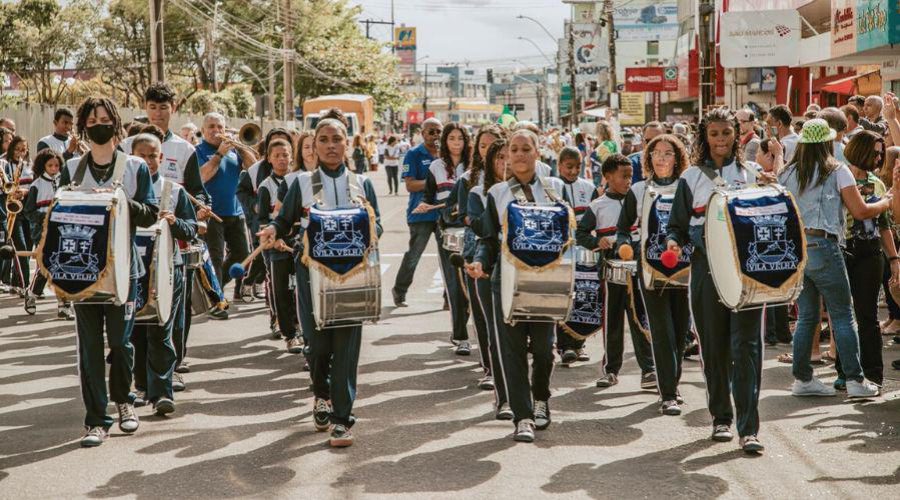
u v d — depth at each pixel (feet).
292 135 32.60
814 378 24.85
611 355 26.05
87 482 18.65
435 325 35.06
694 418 22.75
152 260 21.91
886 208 23.71
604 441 20.99
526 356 21.15
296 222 21.50
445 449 20.54
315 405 21.90
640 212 23.08
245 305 39.88
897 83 63.87
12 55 136.67
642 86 126.31
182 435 21.76
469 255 22.68
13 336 33.47
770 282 18.89
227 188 35.35
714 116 20.43
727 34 75.61
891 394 24.56
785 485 18.06
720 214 19.31
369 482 18.48
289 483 18.48
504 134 25.96
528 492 17.81
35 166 35.37
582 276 26.81
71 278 19.44
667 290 22.93
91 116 20.36
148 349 23.20
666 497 17.48
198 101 165.99
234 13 206.59
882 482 18.16
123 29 180.45
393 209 87.30
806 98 91.76
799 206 23.86
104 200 19.54
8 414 23.56
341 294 19.79
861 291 24.71
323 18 221.87
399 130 352.69
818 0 74.23
